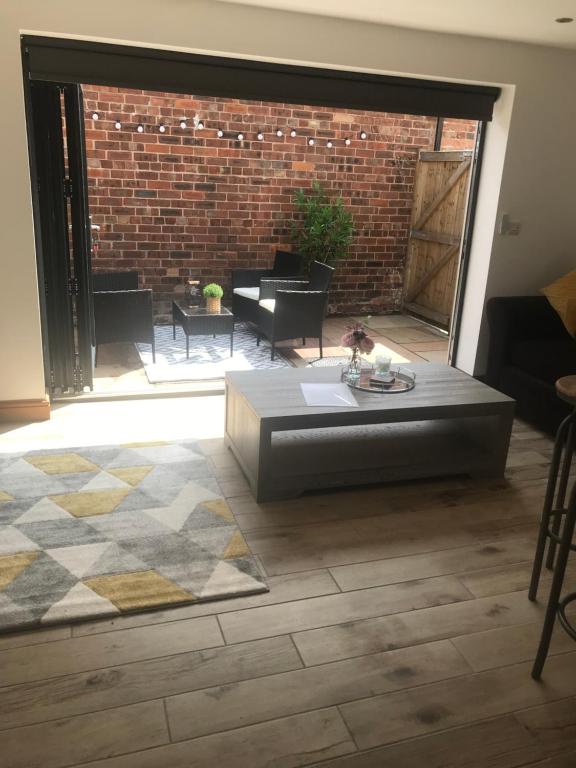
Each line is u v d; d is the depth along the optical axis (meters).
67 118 3.64
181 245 6.43
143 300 5.02
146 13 3.44
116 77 3.59
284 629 2.19
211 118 6.16
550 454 3.76
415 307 7.14
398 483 3.28
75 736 1.74
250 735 1.76
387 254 7.21
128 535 2.68
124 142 5.97
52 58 3.45
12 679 1.92
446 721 1.84
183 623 2.19
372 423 3.04
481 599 2.40
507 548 2.76
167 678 1.95
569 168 4.59
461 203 6.23
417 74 4.03
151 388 4.48
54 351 4.12
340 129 6.60
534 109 4.36
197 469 3.30
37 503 2.90
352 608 2.31
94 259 6.20
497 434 3.30
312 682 1.96
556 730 1.83
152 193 6.19
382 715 1.85
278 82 3.88
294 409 2.97
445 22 3.77
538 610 2.35
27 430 3.74
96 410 4.09
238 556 2.57
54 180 3.72
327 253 6.61
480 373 4.89
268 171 6.49
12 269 3.60
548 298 4.51
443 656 2.10
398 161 6.92
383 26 3.85
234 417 3.39
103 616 2.20
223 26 3.57
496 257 4.62
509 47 4.16
